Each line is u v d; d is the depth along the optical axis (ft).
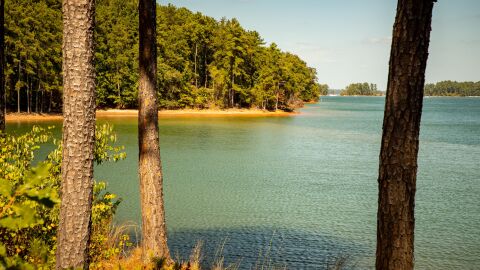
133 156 85.66
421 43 10.03
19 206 4.18
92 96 13.08
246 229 42.88
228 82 273.33
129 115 213.46
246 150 103.55
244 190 61.05
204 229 42.39
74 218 12.85
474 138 147.13
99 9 250.37
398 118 10.31
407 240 10.48
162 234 21.85
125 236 21.48
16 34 177.78
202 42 286.87
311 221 46.57
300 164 85.92
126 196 53.62
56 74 198.90
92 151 13.16
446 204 56.75
